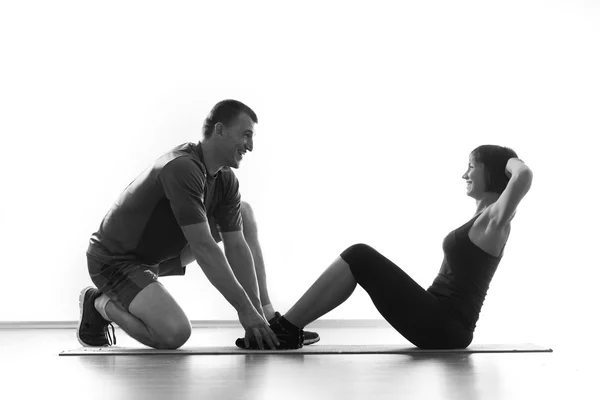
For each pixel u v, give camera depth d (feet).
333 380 6.41
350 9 19.13
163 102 18.39
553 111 18.94
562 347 10.07
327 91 18.95
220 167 10.05
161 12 18.61
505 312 18.02
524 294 18.47
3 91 17.94
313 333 10.53
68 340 12.55
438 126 18.95
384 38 19.12
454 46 19.15
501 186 9.46
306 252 18.60
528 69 19.06
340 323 17.01
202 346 10.47
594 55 19.01
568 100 18.97
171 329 9.48
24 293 17.38
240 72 18.78
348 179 18.78
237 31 18.85
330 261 18.54
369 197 18.75
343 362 7.86
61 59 18.20
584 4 19.12
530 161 18.88
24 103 17.95
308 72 18.97
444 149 18.89
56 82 18.10
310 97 18.92
